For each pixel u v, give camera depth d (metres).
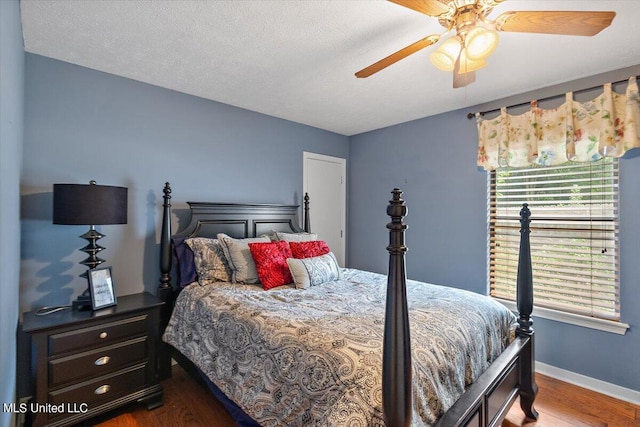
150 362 2.12
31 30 1.85
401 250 1.04
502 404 1.69
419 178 3.54
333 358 1.28
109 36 1.92
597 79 2.40
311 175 3.85
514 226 2.86
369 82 2.59
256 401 1.50
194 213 2.78
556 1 1.60
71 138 2.27
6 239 1.25
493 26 1.43
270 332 1.58
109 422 1.97
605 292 2.40
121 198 2.12
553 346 2.61
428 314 1.69
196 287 2.37
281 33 1.89
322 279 2.51
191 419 2.00
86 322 1.88
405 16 1.72
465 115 3.16
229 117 3.12
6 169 1.21
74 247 2.27
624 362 2.28
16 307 1.80
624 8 1.63
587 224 2.48
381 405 1.10
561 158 2.52
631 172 2.26
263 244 2.60
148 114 2.63
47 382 1.74
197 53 2.13
